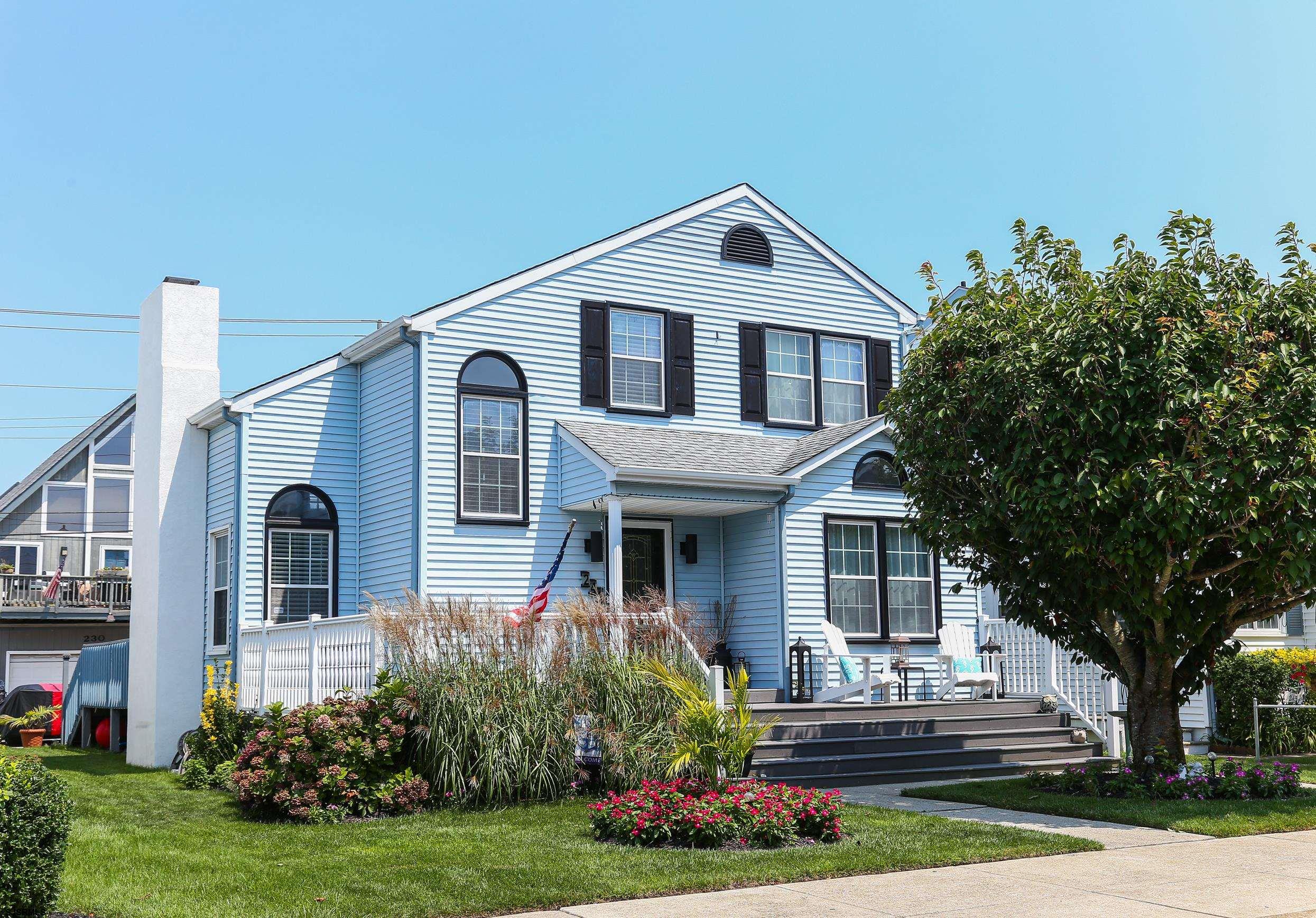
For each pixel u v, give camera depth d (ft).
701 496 55.88
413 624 40.29
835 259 68.39
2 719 69.31
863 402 68.13
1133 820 35.88
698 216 64.28
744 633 59.93
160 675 58.90
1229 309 37.88
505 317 57.88
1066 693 56.08
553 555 57.31
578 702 40.04
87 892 26.35
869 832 33.35
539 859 29.63
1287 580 39.52
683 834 31.78
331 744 37.37
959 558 46.11
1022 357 38.68
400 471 56.08
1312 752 60.23
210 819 38.06
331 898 25.45
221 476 59.16
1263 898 25.62
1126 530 36.65
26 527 116.26
